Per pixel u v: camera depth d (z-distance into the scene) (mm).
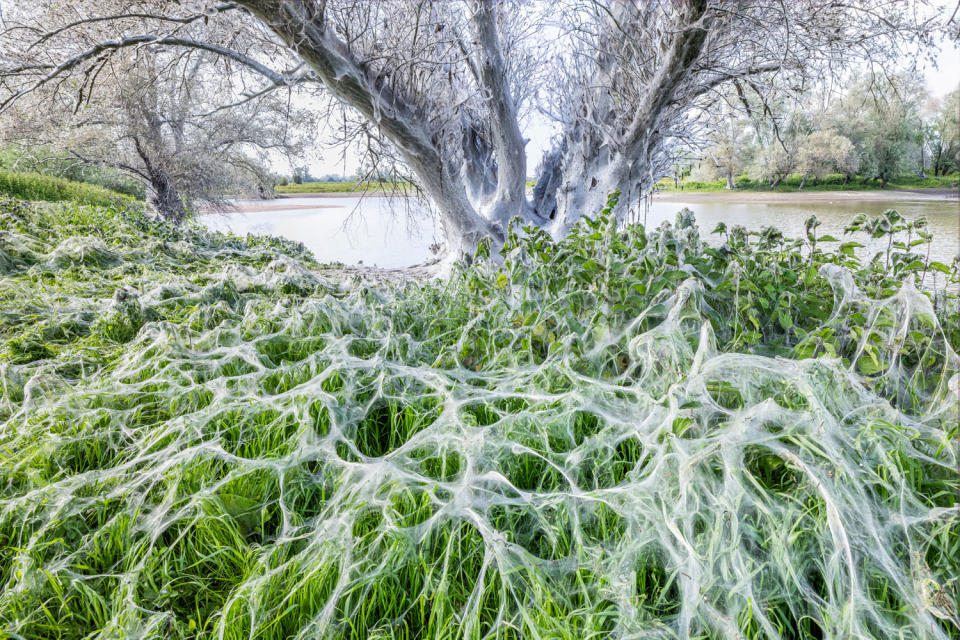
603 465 1380
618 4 5621
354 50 5039
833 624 912
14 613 1067
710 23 4445
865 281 2086
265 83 7020
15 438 1635
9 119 9547
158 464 1489
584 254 2234
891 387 1648
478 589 1016
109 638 985
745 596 950
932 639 892
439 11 5621
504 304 2451
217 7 4281
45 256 4020
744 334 1729
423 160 5832
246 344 2205
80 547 1235
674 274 1931
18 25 5535
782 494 1115
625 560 1060
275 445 1629
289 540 1160
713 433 1244
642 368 1754
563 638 917
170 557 1226
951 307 1929
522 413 1498
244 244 6648
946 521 1033
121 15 4410
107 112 10914
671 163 7133
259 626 998
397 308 2701
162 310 2807
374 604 1069
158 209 13070
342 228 7953
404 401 1761
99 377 2043
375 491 1271
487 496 1254
